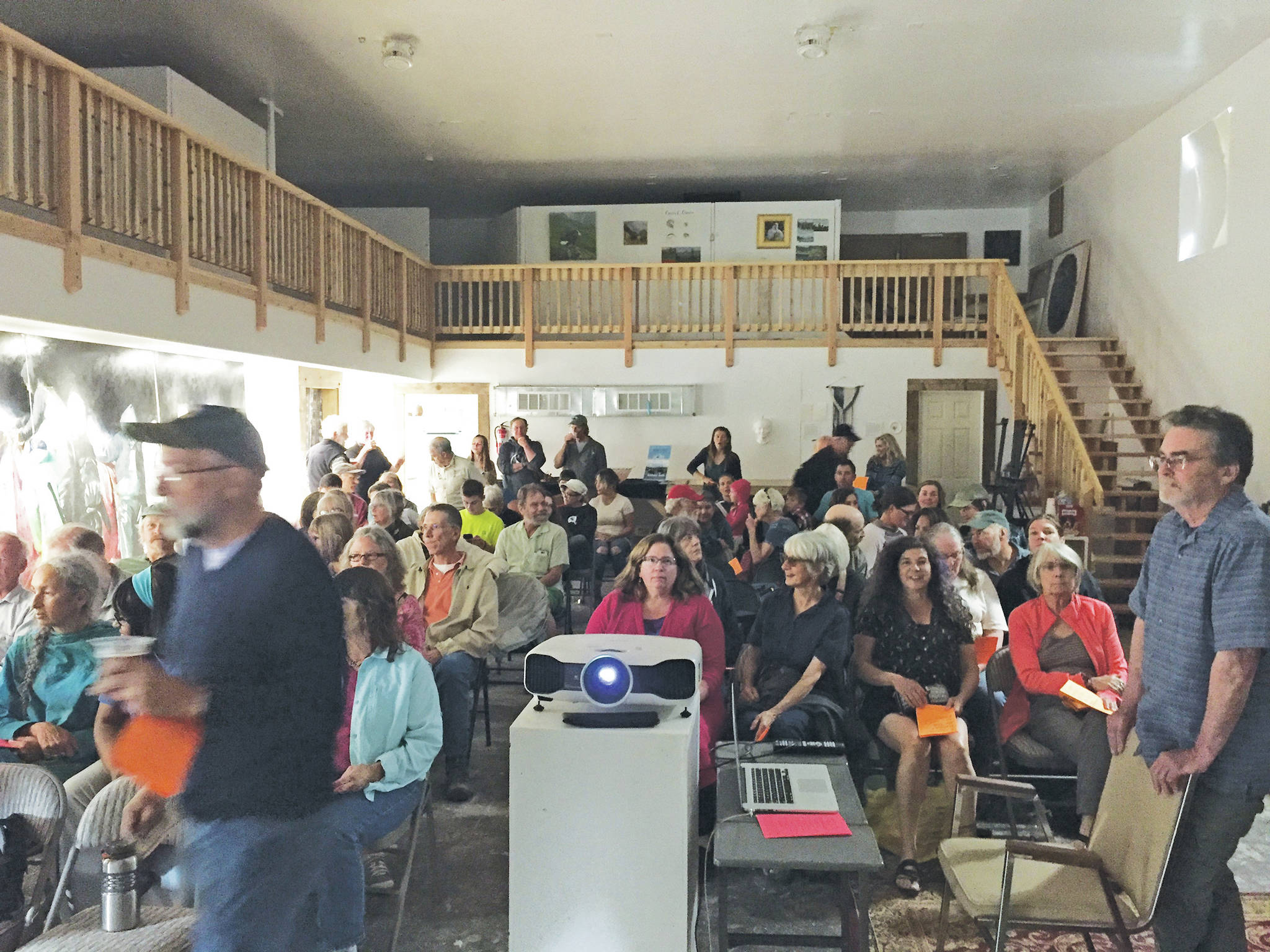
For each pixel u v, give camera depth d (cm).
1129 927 242
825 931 313
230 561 177
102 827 256
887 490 607
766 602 415
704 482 971
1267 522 240
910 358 1135
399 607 392
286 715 176
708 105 928
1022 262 1399
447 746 427
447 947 308
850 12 712
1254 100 798
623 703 253
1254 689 238
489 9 702
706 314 1173
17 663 321
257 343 687
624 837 249
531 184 1241
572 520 729
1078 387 1057
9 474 579
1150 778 254
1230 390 850
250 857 174
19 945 239
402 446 1177
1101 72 848
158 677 173
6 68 421
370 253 955
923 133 1033
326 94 886
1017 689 408
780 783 286
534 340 1161
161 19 716
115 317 509
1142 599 274
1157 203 991
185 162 579
